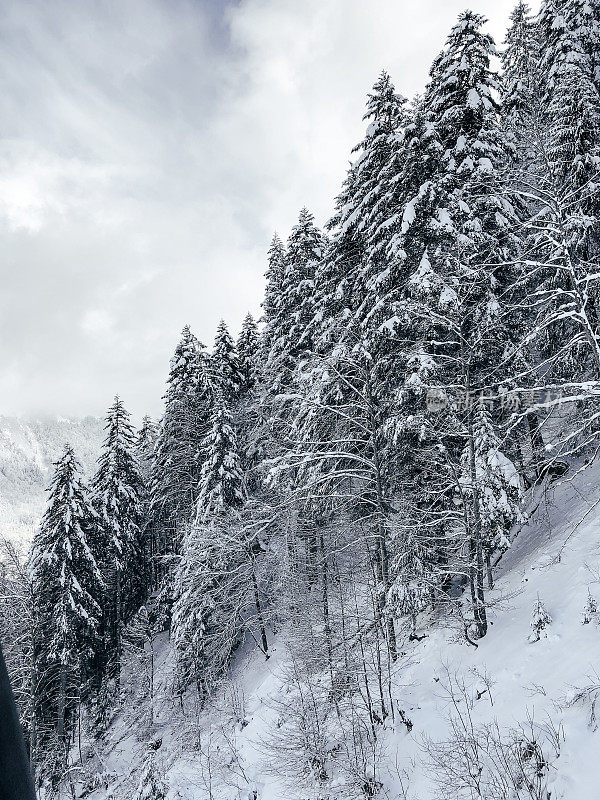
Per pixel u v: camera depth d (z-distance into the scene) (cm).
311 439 1816
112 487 3012
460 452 1530
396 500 1634
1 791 76
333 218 1902
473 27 1588
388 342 1630
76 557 2420
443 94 1644
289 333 2342
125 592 3228
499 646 1297
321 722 1474
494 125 1562
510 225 1459
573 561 1370
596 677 978
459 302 1362
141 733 2467
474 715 1134
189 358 3234
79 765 2489
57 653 2345
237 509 2462
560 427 1303
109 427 3241
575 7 1741
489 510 1366
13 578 2342
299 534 1914
